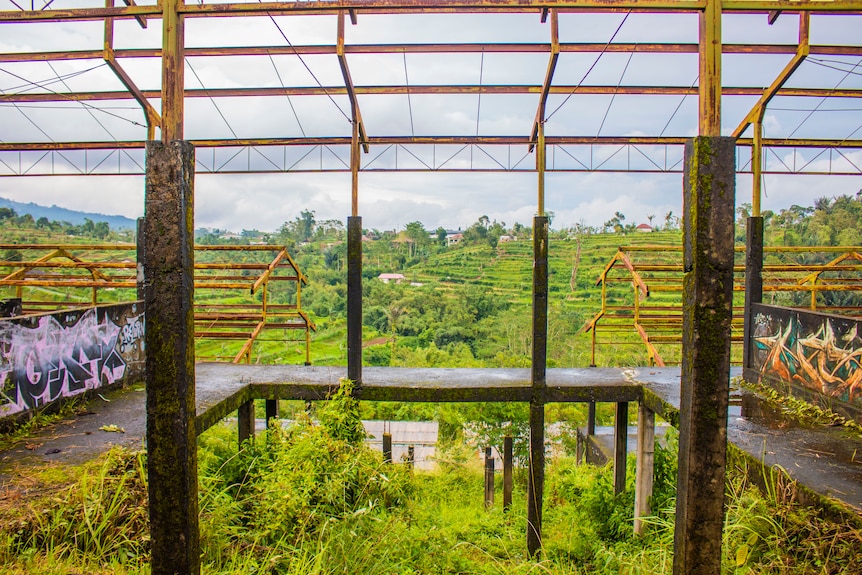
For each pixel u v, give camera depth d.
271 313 10.91
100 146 12.23
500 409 17.33
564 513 8.67
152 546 3.24
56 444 5.34
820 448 5.39
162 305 3.11
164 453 3.17
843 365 6.19
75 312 6.65
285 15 7.48
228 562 4.34
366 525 5.30
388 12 7.78
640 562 4.65
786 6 3.62
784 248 10.32
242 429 7.56
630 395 7.44
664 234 59.69
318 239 81.12
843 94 10.18
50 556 3.55
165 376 3.13
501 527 8.30
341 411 7.05
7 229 52.34
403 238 84.88
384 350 32.31
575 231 67.38
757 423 6.21
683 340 3.19
